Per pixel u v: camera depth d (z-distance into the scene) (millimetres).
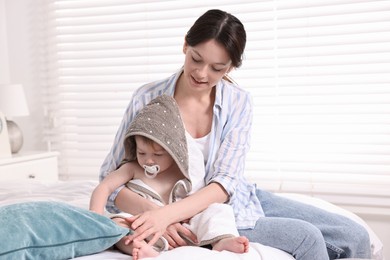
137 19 3312
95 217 1217
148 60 3316
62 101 3547
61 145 3555
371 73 2854
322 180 2979
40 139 3605
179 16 3227
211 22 1419
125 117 1596
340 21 2895
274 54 3025
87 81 3457
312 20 2949
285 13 3002
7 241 1052
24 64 3607
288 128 3021
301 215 1642
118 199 1457
